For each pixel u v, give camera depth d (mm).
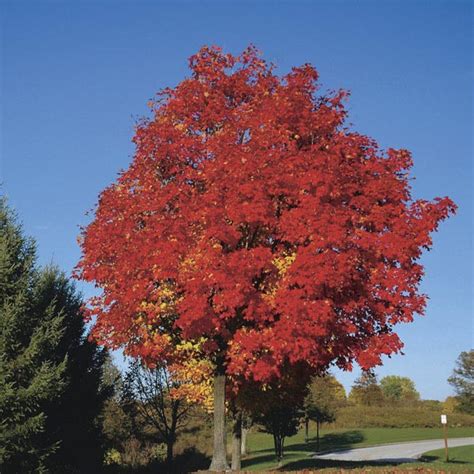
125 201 17312
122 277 16125
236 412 27828
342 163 16906
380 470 18469
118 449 33031
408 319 15938
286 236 15289
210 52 19391
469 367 94188
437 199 16719
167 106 18578
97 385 25281
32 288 20281
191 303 14898
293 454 49438
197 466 32438
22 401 17406
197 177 16891
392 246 15594
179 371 18828
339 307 16312
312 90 18578
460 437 70125
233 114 17922
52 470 21953
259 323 15898
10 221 20359
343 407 98875
